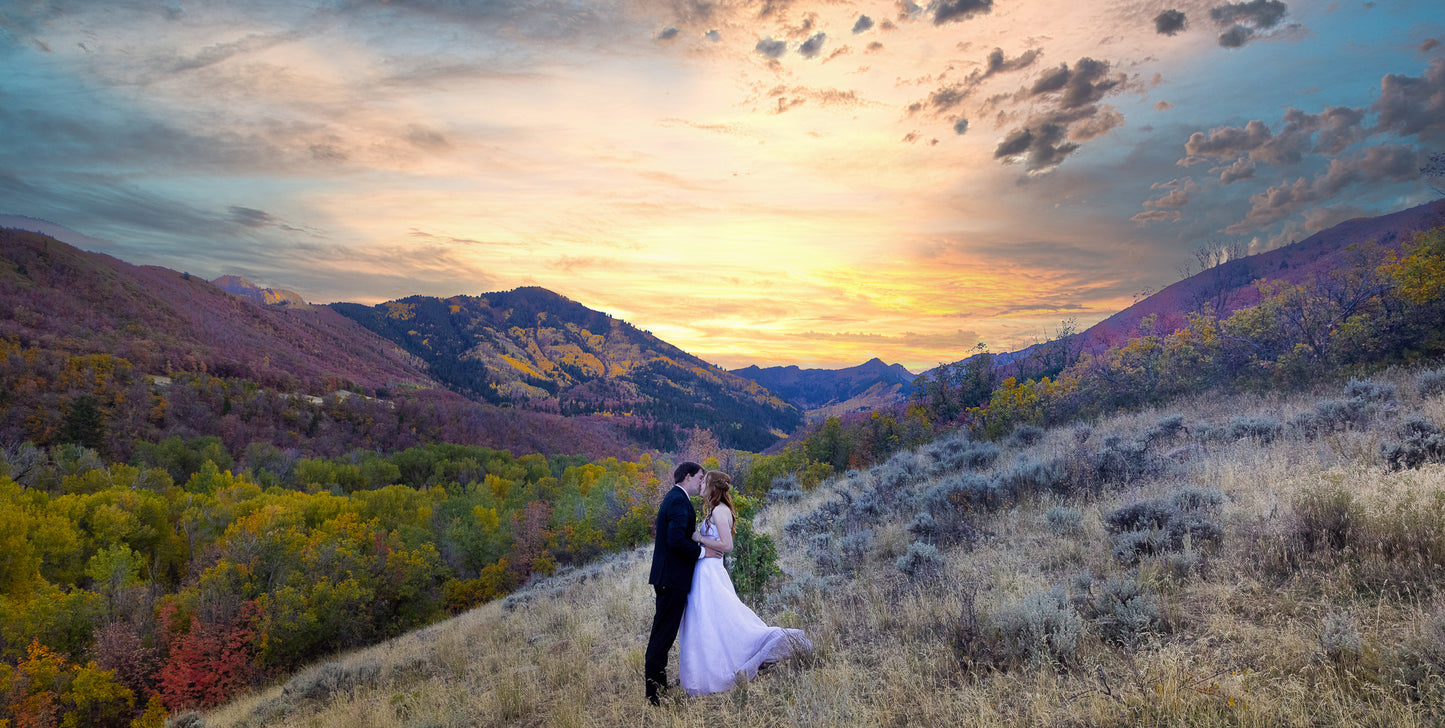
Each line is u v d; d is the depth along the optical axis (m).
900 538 8.01
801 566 8.30
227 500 69.94
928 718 3.68
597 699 5.48
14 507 50.53
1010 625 4.29
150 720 33.88
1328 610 3.85
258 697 14.20
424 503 76.94
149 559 60.69
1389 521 4.51
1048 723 3.33
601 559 23.66
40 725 32.91
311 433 146.38
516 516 64.62
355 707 7.41
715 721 4.29
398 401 185.50
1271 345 17.48
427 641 13.21
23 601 45.44
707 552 4.88
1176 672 3.43
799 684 4.43
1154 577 4.87
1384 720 2.79
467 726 5.65
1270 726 2.91
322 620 40.53
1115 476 8.47
